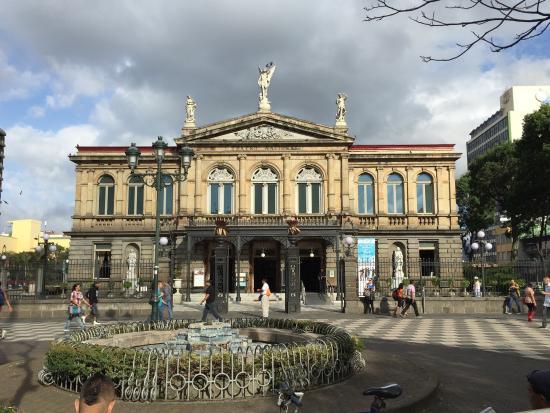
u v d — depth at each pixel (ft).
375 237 138.10
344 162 136.15
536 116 146.00
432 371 38.06
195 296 122.31
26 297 100.32
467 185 198.80
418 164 140.97
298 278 95.25
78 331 42.78
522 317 86.63
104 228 138.51
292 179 136.77
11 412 20.48
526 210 157.48
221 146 137.08
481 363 44.34
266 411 27.76
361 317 87.15
